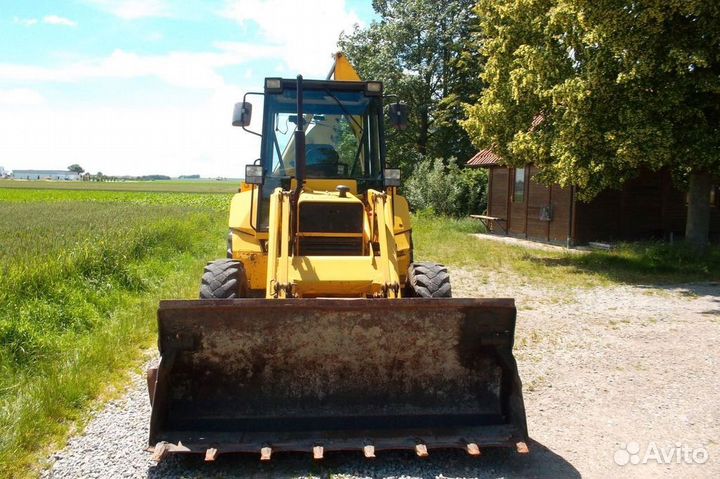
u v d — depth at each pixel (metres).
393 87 32.94
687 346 7.20
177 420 4.34
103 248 10.37
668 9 11.07
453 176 28.16
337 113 6.90
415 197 28.36
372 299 4.38
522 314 8.82
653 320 8.47
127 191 72.75
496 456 4.44
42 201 42.91
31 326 6.73
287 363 4.43
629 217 17.30
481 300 4.42
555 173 13.90
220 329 4.35
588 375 6.20
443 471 4.19
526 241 19.02
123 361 6.43
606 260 13.97
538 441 4.72
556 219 17.81
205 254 14.55
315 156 6.85
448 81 34.34
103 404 5.36
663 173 17.34
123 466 4.22
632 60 11.55
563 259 14.43
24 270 8.37
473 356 4.55
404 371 4.51
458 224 23.77
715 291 10.63
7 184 101.25
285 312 4.36
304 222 5.70
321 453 3.98
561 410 5.33
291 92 6.85
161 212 27.02
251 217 6.13
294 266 5.23
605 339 7.49
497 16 15.44
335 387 4.47
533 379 6.09
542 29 13.97
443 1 33.34
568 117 12.59
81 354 6.25
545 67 13.47
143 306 8.44
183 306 4.26
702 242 13.47
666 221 17.45
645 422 5.08
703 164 11.58
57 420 4.96
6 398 5.24
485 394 4.58
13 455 4.26
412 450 4.45
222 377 4.41
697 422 5.07
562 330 7.91
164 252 13.43
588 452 4.54
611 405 5.44
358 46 35.62
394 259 5.34
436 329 4.48
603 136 12.20
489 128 15.37
